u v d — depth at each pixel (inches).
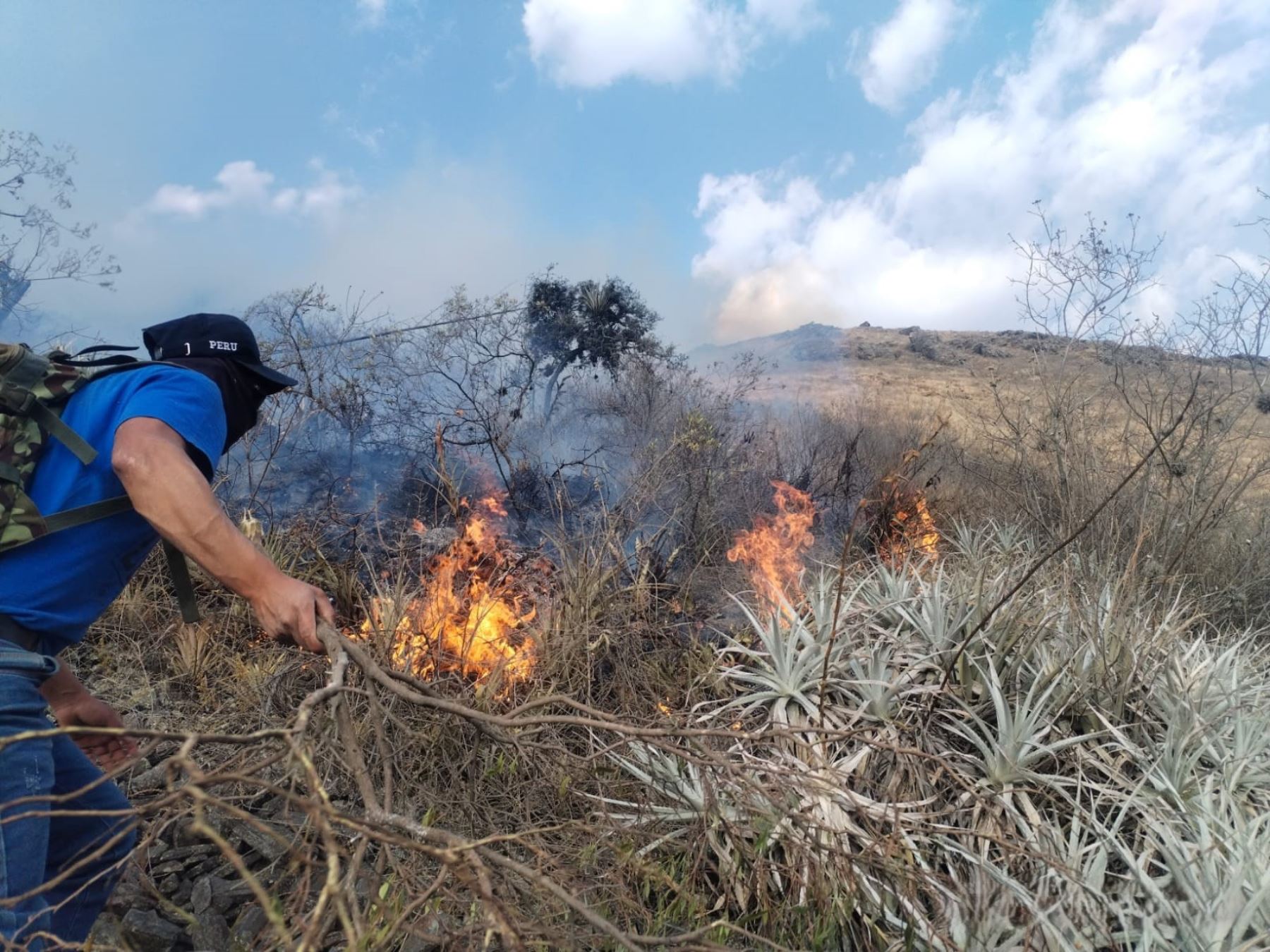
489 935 61.9
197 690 130.3
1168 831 92.2
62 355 72.0
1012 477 236.4
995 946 84.0
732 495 224.8
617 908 84.5
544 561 174.1
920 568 170.6
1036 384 265.7
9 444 62.9
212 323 78.3
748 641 145.9
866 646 128.7
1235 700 122.6
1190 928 81.0
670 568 183.9
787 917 88.4
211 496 64.7
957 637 127.0
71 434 65.5
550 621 138.3
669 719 111.8
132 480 63.0
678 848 97.4
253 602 65.3
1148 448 210.1
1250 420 238.2
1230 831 91.8
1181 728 110.5
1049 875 88.3
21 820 60.0
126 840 76.7
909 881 85.1
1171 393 218.7
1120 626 128.6
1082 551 184.7
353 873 52.5
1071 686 117.2
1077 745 110.1
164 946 82.7
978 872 89.7
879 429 328.8
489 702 114.7
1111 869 94.6
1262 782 108.1
